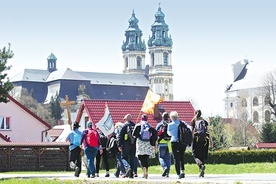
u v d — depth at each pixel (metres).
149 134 28.64
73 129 33.00
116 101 71.31
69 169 57.62
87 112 68.75
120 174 31.42
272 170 37.09
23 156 57.28
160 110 72.44
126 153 29.52
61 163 57.75
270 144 115.50
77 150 32.72
